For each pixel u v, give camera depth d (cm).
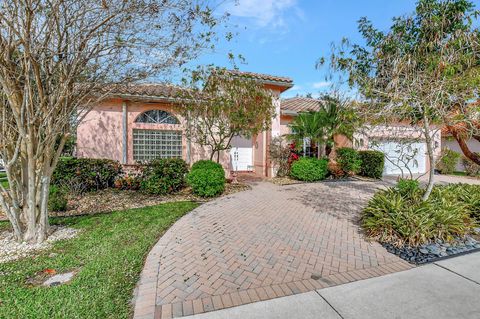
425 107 480
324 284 372
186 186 1058
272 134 1457
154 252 469
